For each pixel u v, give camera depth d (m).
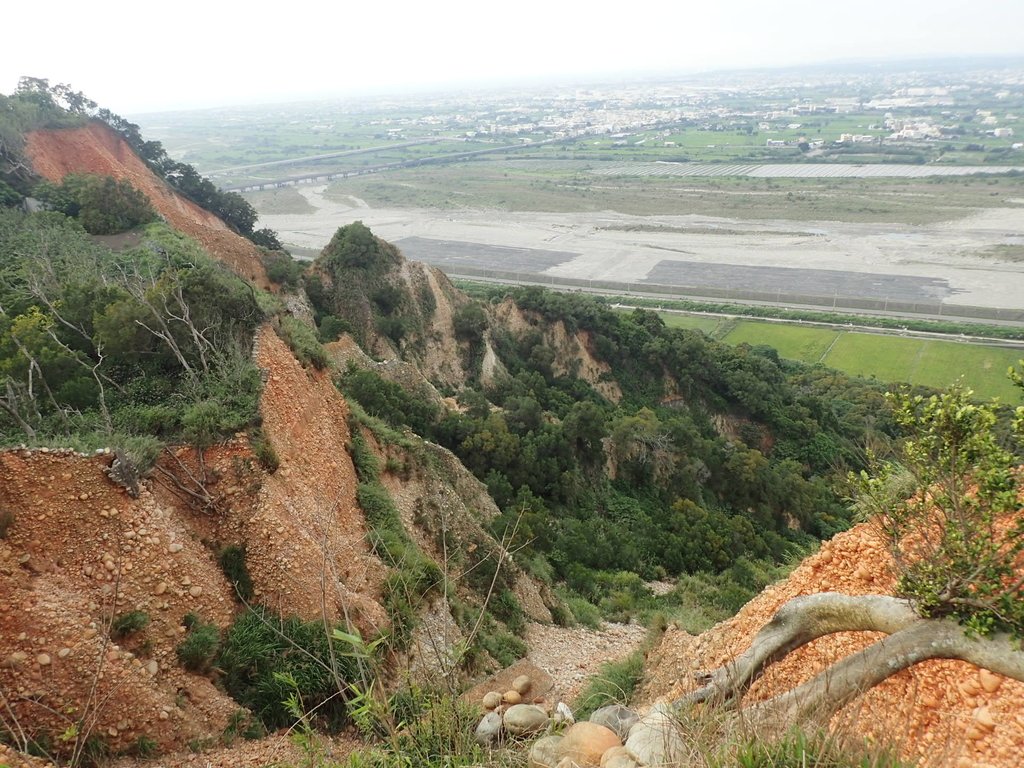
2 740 11.91
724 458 54.22
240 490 18.38
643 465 51.22
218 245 54.53
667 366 67.62
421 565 22.56
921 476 10.70
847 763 7.53
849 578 14.59
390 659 17.39
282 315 28.62
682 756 8.21
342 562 19.73
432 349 61.66
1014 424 9.66
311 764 10.03
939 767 8.17
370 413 36.44
